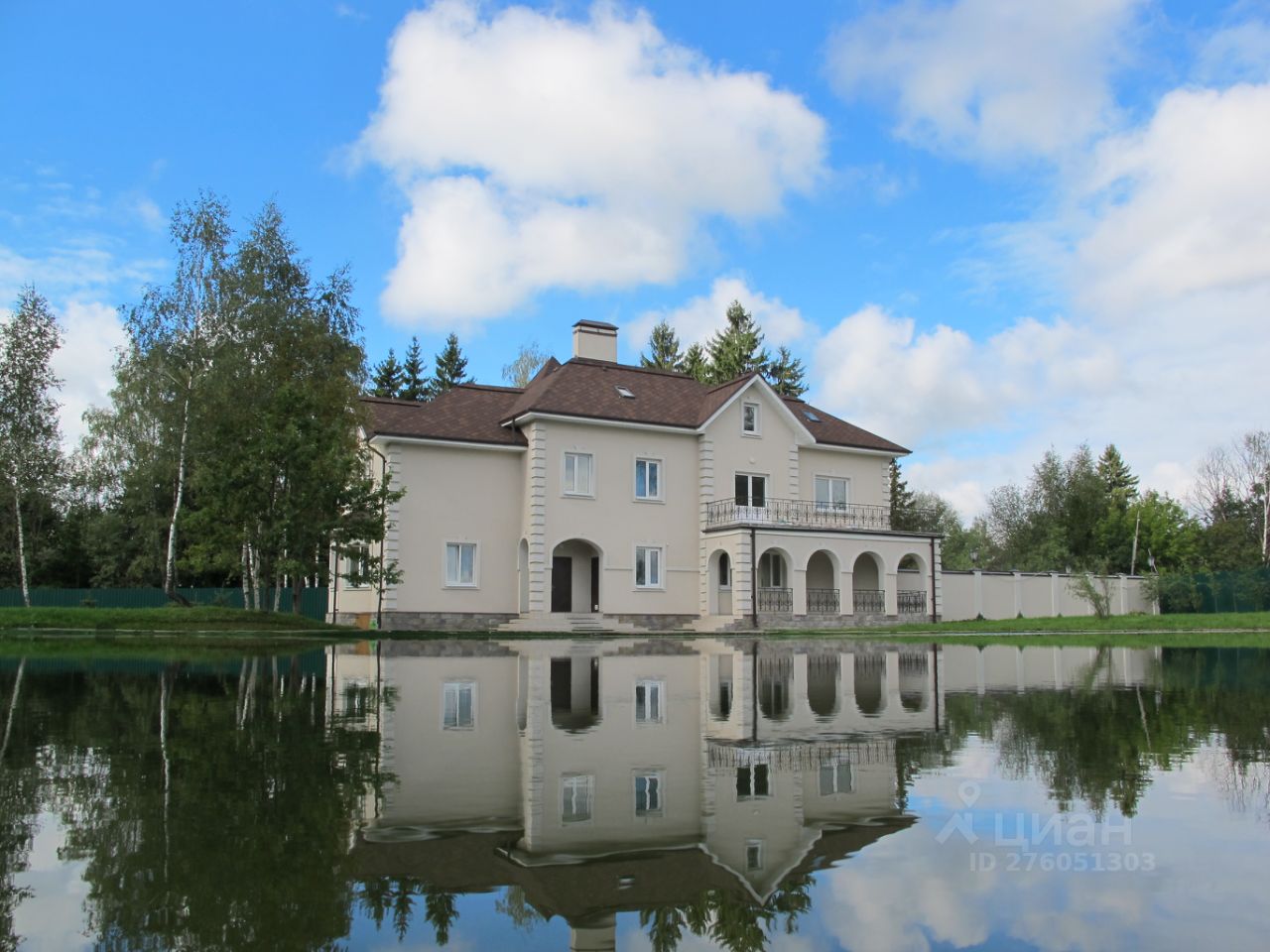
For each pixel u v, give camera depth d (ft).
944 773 19.02
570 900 11.30
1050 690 37.14
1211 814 15.31
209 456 93.20
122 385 134.10
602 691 37.09
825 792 17.22
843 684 40.19
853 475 131.85
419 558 105.70
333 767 19.74
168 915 10.69
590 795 17.02
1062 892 11.42
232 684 38.29
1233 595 143.54
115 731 24.71
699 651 68.85
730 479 120.47
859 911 10.85
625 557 113.80
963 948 9.66
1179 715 28.48
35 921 10.44
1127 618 110.73
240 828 14.49
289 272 105.09
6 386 125.29
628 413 114.93
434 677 43.27
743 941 9.92
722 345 212.84
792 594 115.34
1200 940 9.84
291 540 82.48
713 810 15.84
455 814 15.53
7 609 84.28
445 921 10.58
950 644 79.30
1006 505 258.16
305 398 85.40
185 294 101.19
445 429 108.78
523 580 110.32
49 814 15.33
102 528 155.12
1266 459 214.28
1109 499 217.97
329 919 10.60
